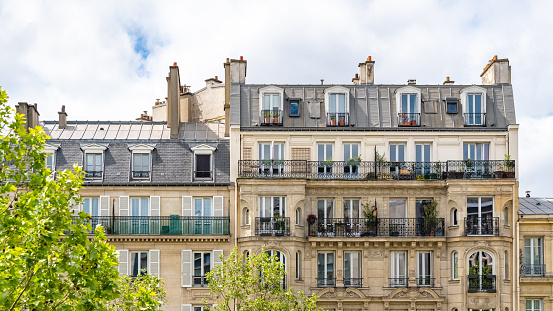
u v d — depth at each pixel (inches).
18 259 1039.0
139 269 1909.4
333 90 1974.7
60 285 1106.7
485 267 1884.8
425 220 1907.0
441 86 2012.8
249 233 1892.2
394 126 1963.6
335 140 1948.8
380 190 1929.1
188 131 2105.1
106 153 1993.1
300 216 1915.6
